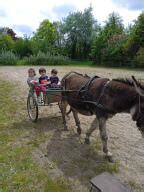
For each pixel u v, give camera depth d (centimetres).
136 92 173
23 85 532
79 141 232
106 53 1286
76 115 245
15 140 235
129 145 224
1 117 300
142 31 1171
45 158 202
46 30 2053
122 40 1268
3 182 170
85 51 1766
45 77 295
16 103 366
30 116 292
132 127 273
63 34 1834
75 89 224
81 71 893
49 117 301
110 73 812
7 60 1379
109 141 232
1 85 532
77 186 167
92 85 205
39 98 278
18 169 186
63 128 265
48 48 1781
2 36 1916
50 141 233
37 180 173
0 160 197
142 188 166
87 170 186
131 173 181
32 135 246
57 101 275
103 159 200
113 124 282
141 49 1118
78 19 1750
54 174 180
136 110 173
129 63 1199
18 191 161
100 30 1514
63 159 201
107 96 189
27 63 1407
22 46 1767
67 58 1483
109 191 143
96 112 199
